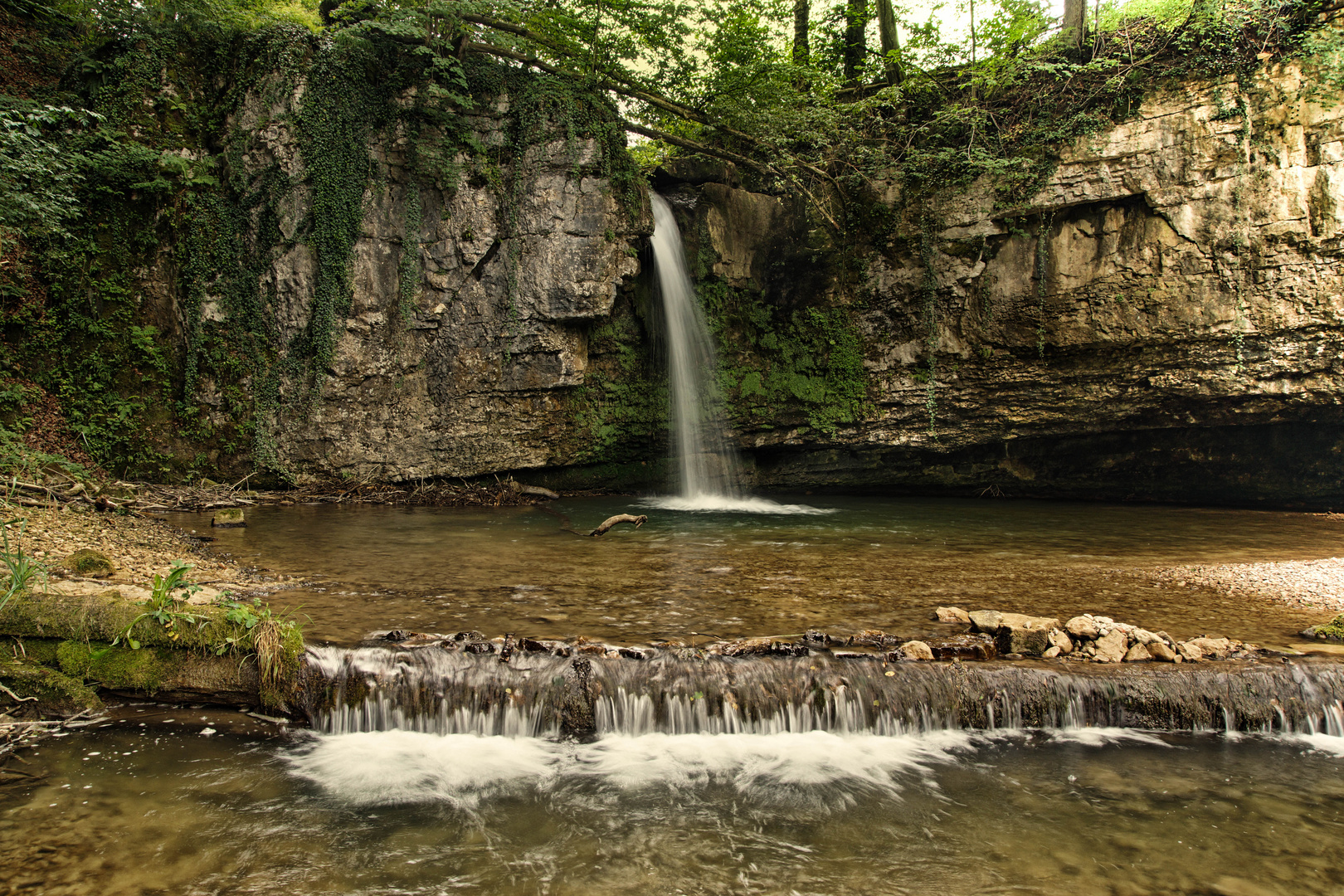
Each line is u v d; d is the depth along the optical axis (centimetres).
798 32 1936
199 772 449
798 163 1600
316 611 639
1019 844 392
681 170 1714
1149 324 1449
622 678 515
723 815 420
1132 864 374
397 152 1466
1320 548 1070
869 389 1725
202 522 1113
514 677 513
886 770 470
